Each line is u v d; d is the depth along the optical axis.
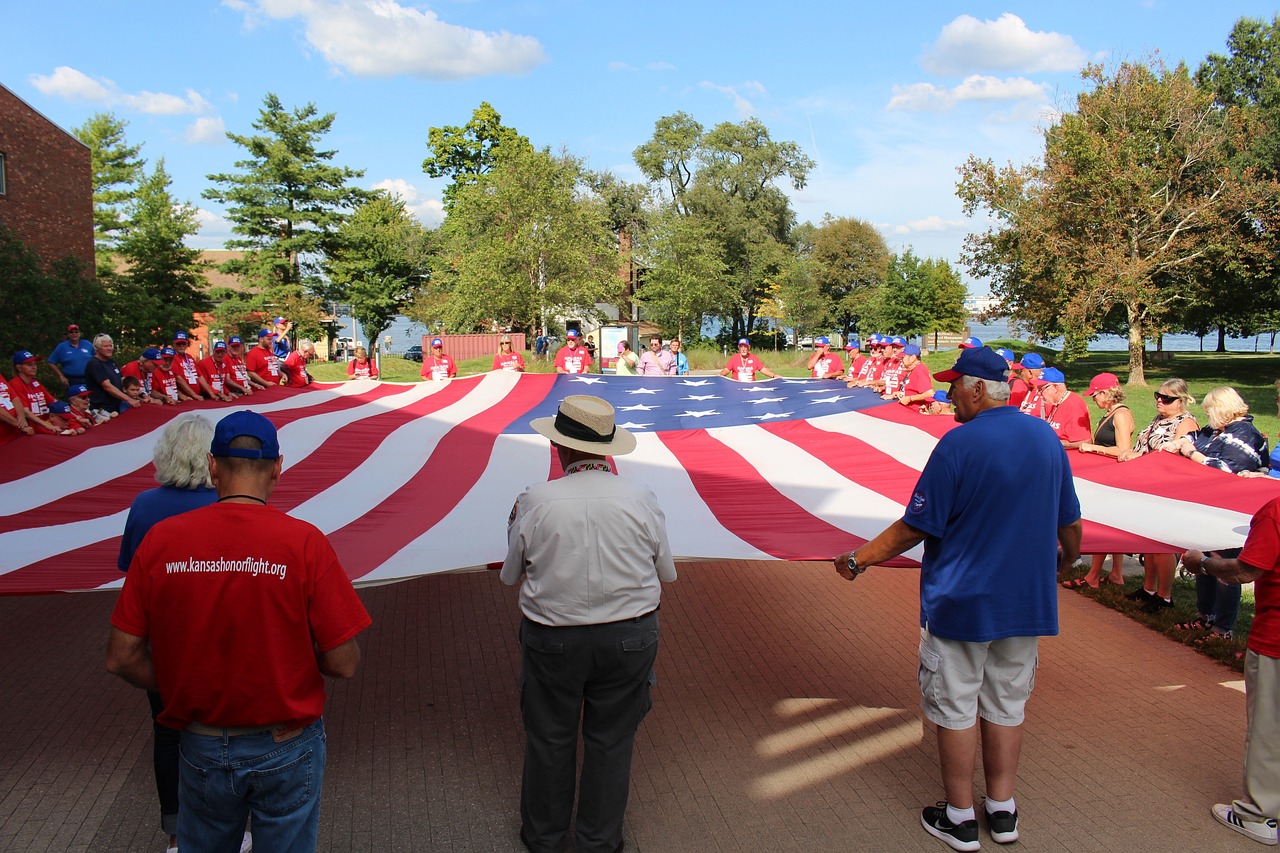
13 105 20.12
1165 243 25.30
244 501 2.50
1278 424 16.80
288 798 2.50
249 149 41.03
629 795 3.93
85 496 4.96
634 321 51.12
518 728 4.61
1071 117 25.56
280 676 2.41
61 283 17.84
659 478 5.52
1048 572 3.31
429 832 3.63
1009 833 3.49
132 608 2.38
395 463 5.88
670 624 6.24
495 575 7.46
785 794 3.93
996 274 28.75
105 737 4.48
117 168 41.47
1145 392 23.64
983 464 3.22
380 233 43.78
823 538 4.19
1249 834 3.54
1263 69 29.36
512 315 34.28
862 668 5.42
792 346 51.44
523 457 6.04
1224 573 3.49
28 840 3.55
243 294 41.72
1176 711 4.79
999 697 3.44
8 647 5.76
